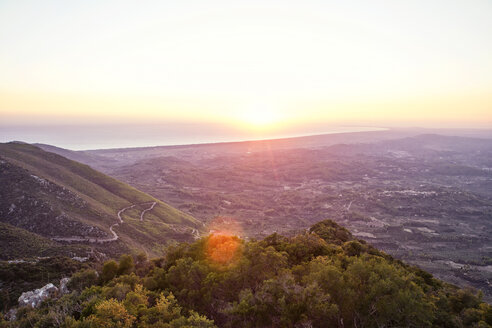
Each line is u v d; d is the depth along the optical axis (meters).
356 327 31.05
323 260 41.56
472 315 36.25
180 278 44.44
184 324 30.91
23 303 50.22
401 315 30.95
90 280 55.12
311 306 31.62
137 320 33.19
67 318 33.97
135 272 55.72
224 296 39.34
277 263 42.72
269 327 32.25
